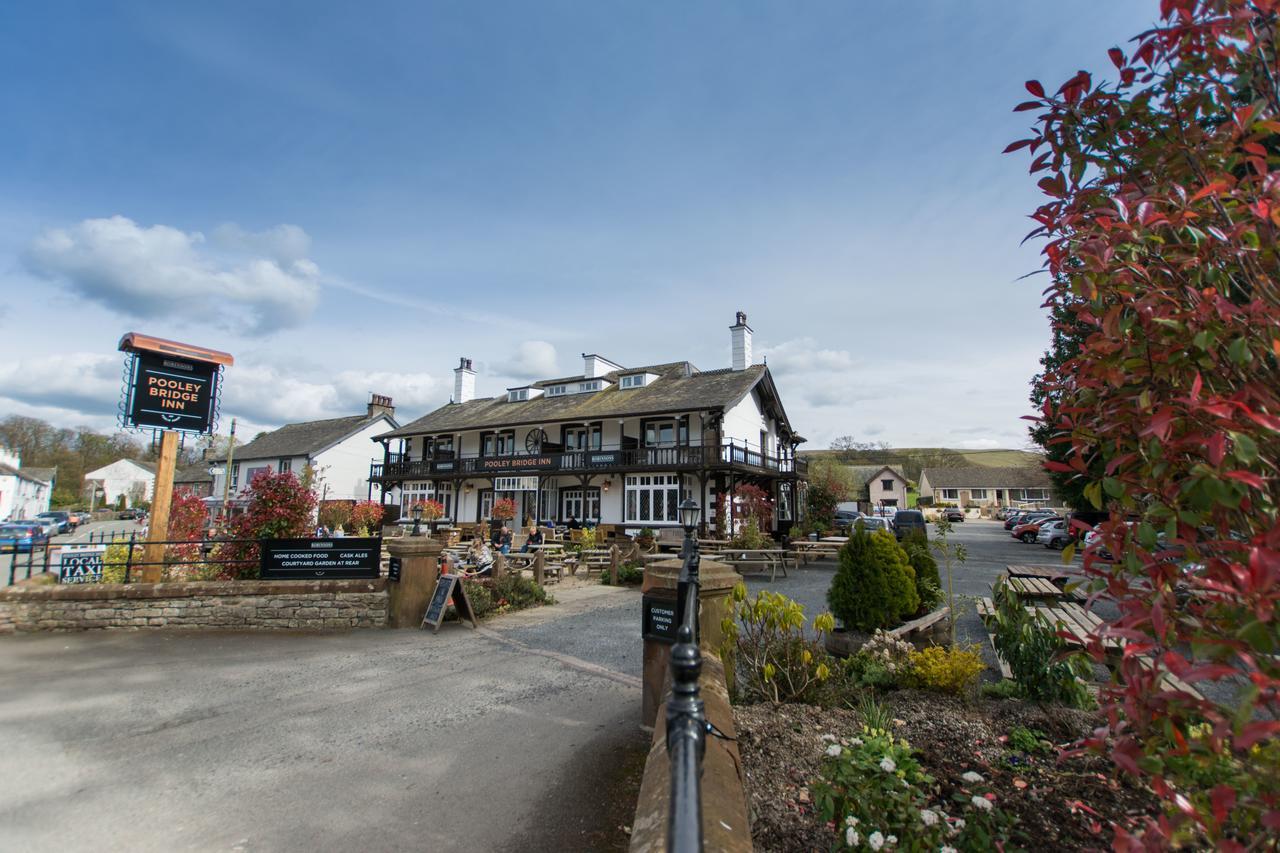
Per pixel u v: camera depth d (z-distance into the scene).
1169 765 1.58
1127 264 1.63
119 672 7.01
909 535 7.84
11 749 4.86
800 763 3.53
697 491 26.08
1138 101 2.04
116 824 3.74
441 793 4.12
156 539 10.64
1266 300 1.53
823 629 4.78
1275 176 1.48
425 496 36.53
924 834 2.46
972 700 4.55
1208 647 1.32
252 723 5.41
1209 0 1.80
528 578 12.88
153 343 10.53
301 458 41.94
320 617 9.38
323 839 3.57
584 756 4.69
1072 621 6.80
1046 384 2.15
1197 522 1.46
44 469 70.19
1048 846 2.67
